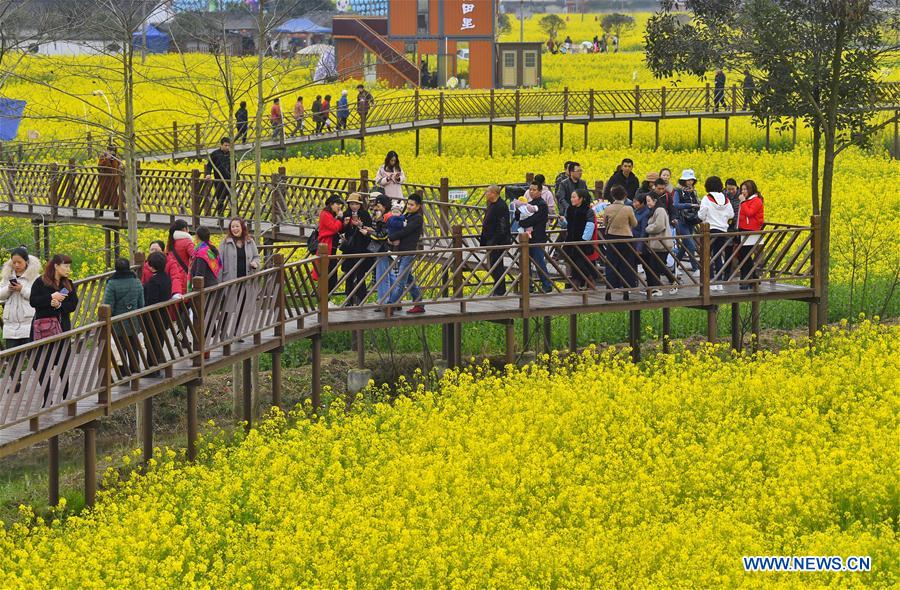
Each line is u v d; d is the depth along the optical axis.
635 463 22.83
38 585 18.00
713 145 70.94
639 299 30.08
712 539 19.36
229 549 19.69
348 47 92.38
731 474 22.56
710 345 29.52
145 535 19.84
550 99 68.75
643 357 32.66
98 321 22.41
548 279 29.31
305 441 24.30
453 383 29.92
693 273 32.28
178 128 65.69
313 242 29.73
